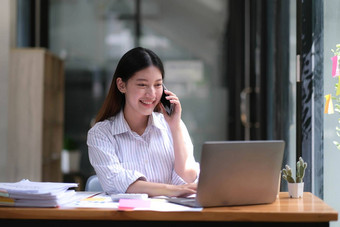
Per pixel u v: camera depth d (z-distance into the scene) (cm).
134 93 304
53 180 675
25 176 617
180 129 321
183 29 693
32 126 618
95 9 696
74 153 690
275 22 527
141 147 320
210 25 692
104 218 239
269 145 254
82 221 243
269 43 562
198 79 692
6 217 244
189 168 319
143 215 238
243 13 689
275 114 527
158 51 696
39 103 618
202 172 242
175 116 319
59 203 251
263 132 596
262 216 236
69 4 698
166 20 695
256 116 661
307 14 374
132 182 289
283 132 489
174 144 319
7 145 614
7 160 614
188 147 330
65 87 696
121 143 318
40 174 616
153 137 323
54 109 674
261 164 253
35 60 618
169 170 324
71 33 698
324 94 360
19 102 618
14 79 618
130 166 315
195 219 237
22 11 693
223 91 690
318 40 367
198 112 691
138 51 308
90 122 695
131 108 317
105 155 304
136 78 303
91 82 696
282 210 241
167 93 319
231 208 246
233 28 690
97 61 696
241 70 688
